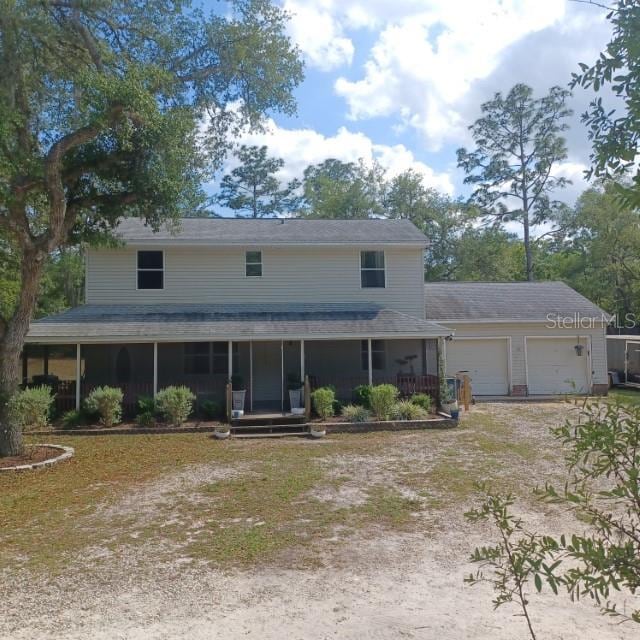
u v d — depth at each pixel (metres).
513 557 2.74
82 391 16.66
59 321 17.31
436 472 10.42
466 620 4.80
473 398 20.97
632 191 2.42
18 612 5.05
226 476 10.38
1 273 21.92
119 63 13.68
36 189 12.55
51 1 12.38
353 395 17.64
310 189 46.69
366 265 20.39
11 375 12.48
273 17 14.91
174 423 15.79
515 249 38.62
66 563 6.27
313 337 17.14
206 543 6.87
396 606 5.10
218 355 19.33
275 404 18.84
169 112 13.43
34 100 13.32
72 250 33.84
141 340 16.45
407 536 7.07
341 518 7.82
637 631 4.57
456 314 21.98
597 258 31.69
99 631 4.68
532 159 36.12
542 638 4.47
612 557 2.30
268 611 5.02
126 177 13.04
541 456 11.68
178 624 4.79
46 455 12.23
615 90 2.61
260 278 19.88
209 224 21.53
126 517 8.02
